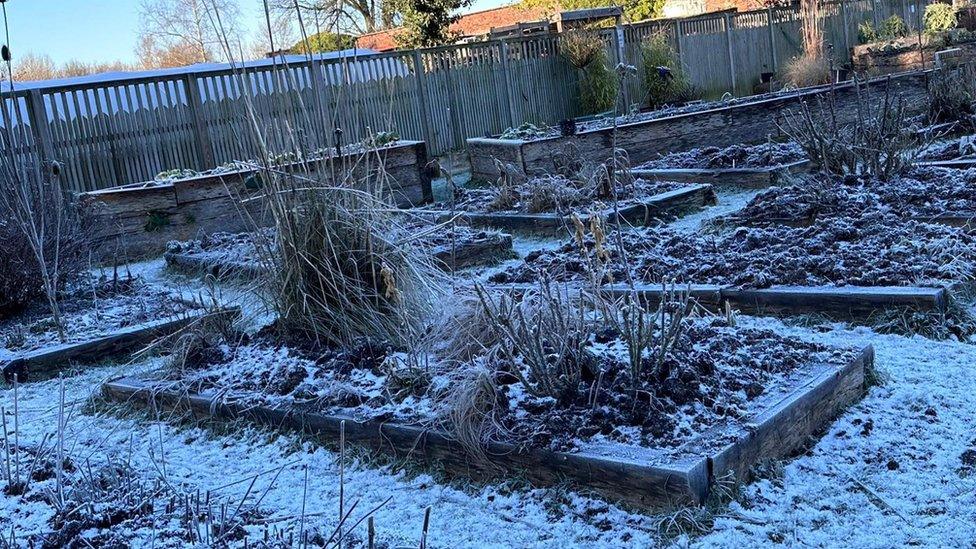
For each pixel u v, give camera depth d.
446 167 14.38
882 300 4.39
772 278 4.83
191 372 4.27
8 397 4.72
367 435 3.48
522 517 2.94
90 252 6.75
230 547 2.72
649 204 7.47
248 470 3.52
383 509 3.09
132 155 11.23
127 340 5.30
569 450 3.02
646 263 5.54
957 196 6.30
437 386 3.58
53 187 6.59
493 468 3.18
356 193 4.36
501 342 3.43
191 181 8.84
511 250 6.86
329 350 4.15
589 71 16.14
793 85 17.38
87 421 4.23
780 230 5.90
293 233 4.27
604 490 2.94
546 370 3.30
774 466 3.04
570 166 9.65
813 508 2.84
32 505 3.12
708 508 2.81
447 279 4.61
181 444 3.86
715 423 3.07
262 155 4.36
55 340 5.37
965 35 18.83
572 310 3.93
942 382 3.66
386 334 4.19
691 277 5.17
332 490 3.28
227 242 7.94
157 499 3.14
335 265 4.27
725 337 3.68
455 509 3.05
